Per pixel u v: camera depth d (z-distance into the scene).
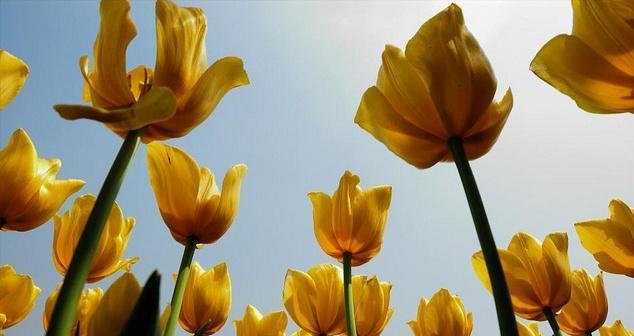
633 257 0.77
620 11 0.55
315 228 0.78
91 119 0.50
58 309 0.40
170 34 0.54
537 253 0.72
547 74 0.56
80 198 0.74
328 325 0.81
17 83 0.57
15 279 0.80
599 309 0.82
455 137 0.57
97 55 0.54
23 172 0.67
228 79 0.55
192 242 0.65
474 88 0.57
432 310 0.85
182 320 0.76
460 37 0.57
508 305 0.50
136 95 0.57
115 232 0.73
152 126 0.54
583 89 0.56
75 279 0.42
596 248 0.78
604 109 0.56
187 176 0.65
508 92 0.58
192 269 0.77
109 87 0.53
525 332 0.83
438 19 0.58
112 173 0.49
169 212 0.65
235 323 0.87
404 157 0.59
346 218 0.77
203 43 0.56
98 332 0.46
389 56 0.58
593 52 0.56
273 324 0.85
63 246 0.73
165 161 0.65
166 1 0.55
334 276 0.82
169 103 0.51
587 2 0.56
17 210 0.66
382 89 0.59
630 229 0.77
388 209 0.79
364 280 0.82
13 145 0.67
